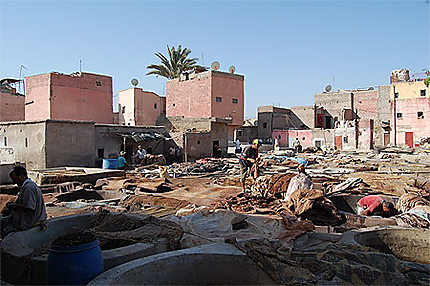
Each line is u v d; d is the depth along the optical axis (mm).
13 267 4406
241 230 6148
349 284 3768
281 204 7949
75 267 3582
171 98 41625
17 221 5480
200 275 4109
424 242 5656
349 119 50688
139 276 3756
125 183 12914
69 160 18984
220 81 37875
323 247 4949
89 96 32625
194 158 27625
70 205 9523
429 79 27344
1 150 21172
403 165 19875
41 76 30484
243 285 4090
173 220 6523
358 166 19781
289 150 37656
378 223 6812
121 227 6070
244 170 11148
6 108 35781
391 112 44688
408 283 3797
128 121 40219
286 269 3879
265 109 49875
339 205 10266
